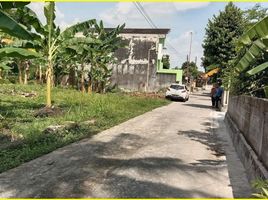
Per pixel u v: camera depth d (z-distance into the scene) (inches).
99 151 344.2
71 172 269.7
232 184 258.5
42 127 431.2
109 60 1119.0
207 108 978.1
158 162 314.0
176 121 622.2
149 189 239.5
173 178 267.4
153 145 390.9
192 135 479.2
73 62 1181.7
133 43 1630.2
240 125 418.9
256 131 292.8
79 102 733.9
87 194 224.8
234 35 1240.8
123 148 365.1
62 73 1249.4
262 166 241.9
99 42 633.0
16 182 242.5
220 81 1035.9
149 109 797.9
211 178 272.4
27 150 322.0
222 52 1247.5
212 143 428.1
